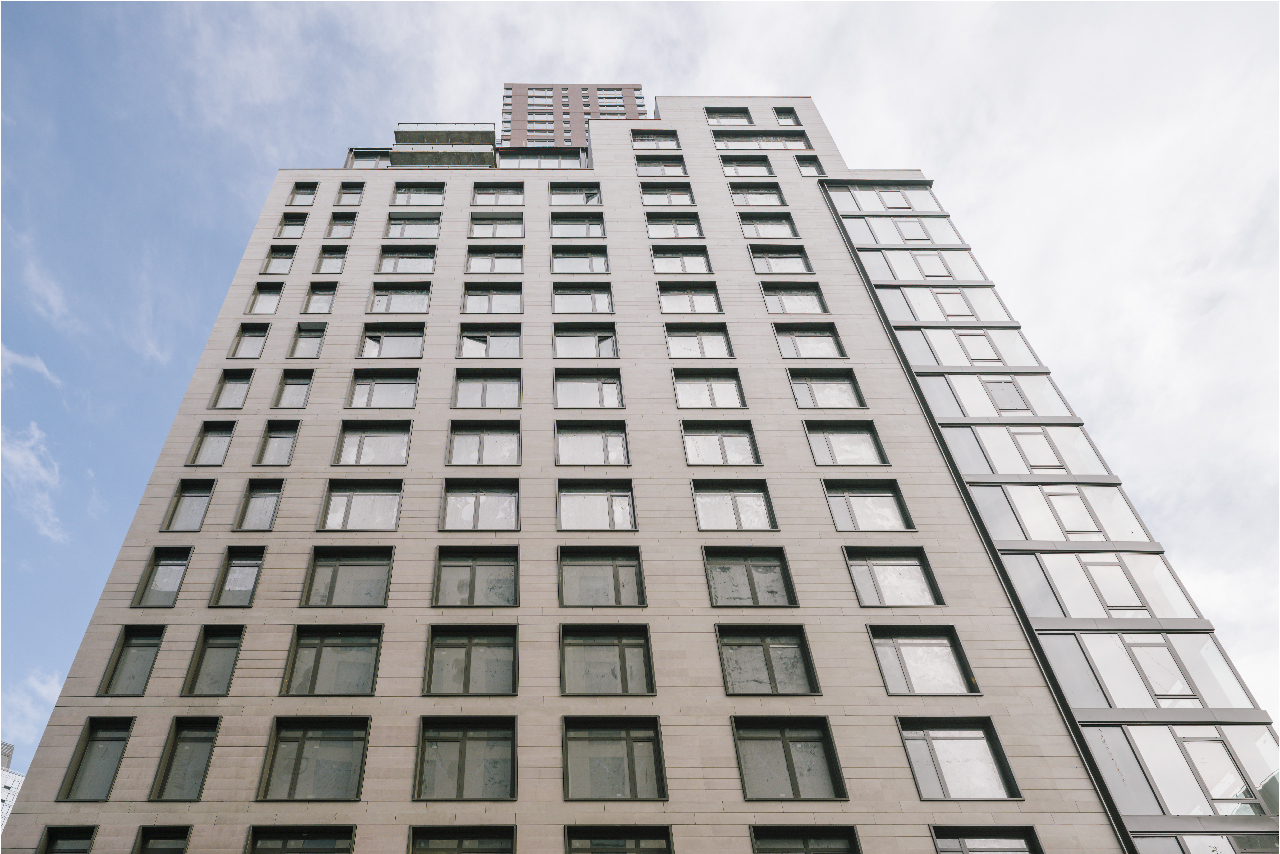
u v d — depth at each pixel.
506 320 35.38
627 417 30.94
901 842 19.69
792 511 27.84
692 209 43.44
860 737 21.66
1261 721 22.45
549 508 27.34
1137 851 19.73
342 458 29.33
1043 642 24.50
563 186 45.91
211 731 21.20
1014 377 34.12
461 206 43.78
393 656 22.77
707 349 34.84
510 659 23.41
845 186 46.50
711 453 30.19
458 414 30.77
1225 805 20.80
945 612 25.09
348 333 34.47
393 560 25.36
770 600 25.56
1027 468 30.17
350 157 51.34
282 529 26.16
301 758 20.84
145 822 19.09
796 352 34.97
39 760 20.16
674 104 54.94
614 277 38.41
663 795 20.33
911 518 27.95
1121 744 22.05
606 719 21.73
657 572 25.48
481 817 19.52
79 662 22.30
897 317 37.06
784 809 20.09
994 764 21.70
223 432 30.00
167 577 24.98
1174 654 24.27
